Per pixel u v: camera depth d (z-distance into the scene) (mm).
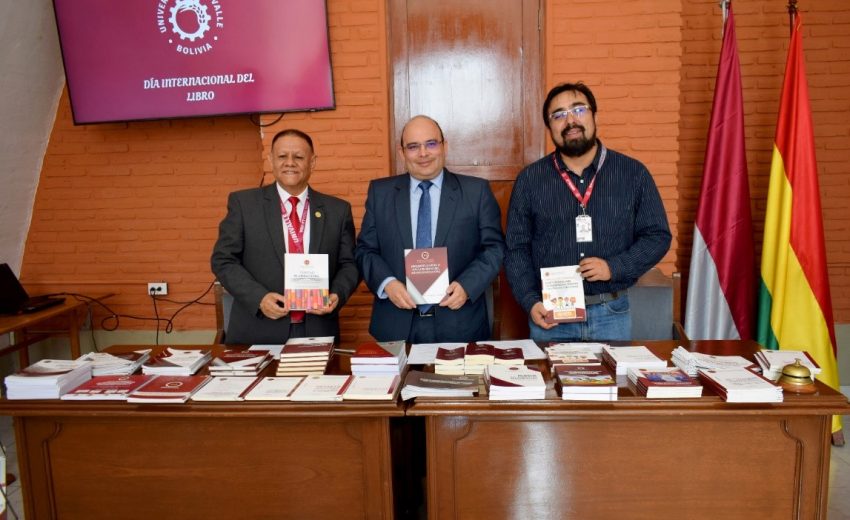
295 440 1669
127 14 3430
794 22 3133
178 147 4023
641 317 2766
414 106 3555
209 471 1698
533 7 3455
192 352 2107
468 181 2469
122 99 3533
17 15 3363
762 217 3730
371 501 1661
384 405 1610
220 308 2803
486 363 1874
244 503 1703
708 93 3699
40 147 4027
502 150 3562
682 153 3756
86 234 4129
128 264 4137
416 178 2408
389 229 2430
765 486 1609
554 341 2393
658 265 3447
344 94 3486
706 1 3639
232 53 3430
